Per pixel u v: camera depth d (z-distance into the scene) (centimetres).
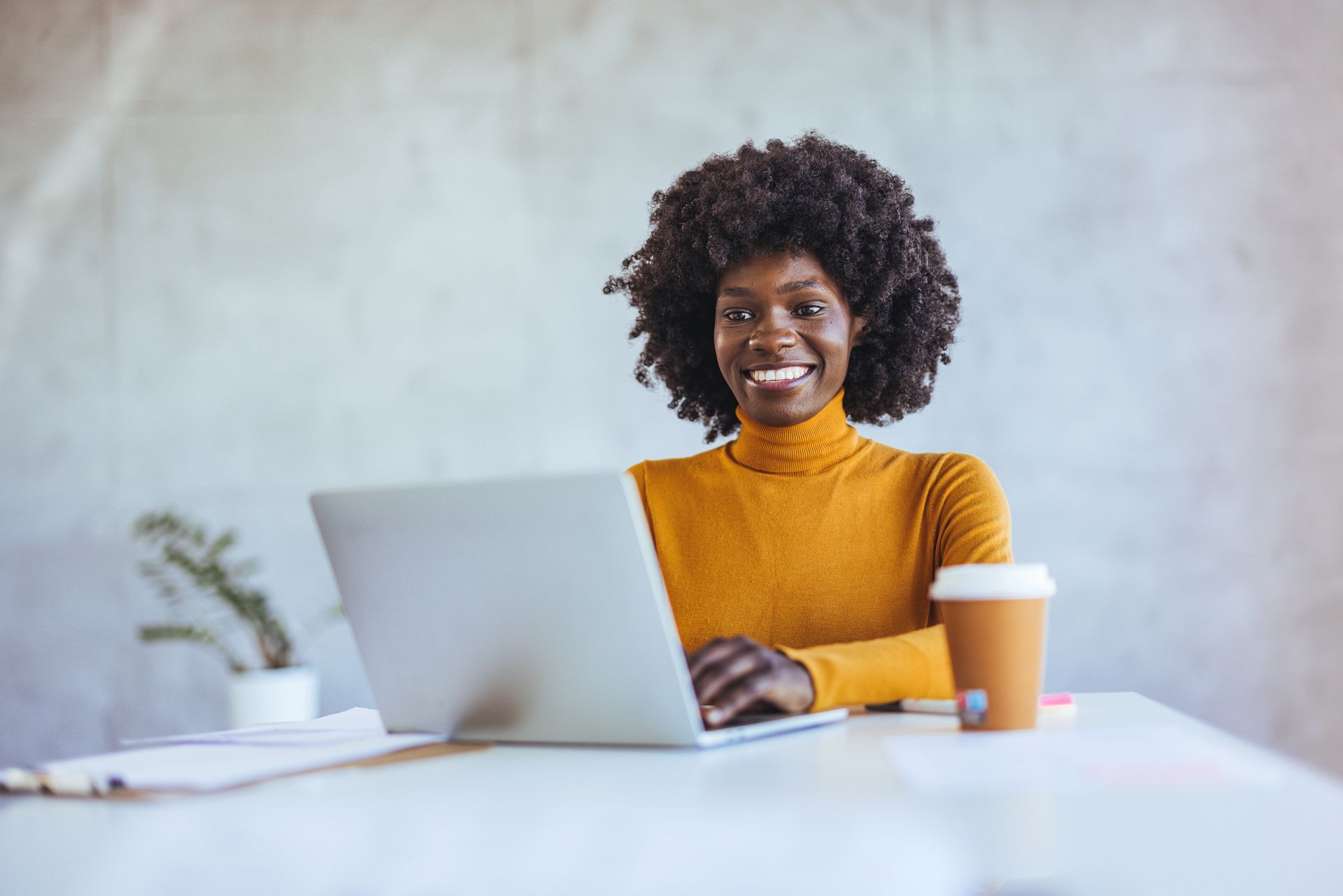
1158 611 331
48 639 347
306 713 316
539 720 88
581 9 352
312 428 349
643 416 346
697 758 78
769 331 150
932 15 345
